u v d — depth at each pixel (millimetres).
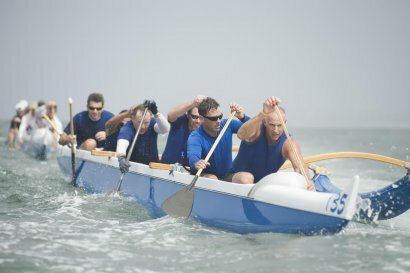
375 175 38500
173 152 27125
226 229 20891
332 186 24281
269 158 22078
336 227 17969
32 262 16859
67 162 35219
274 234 19578
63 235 19953
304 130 144500
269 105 21000
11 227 20953
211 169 23562
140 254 17844
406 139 86875
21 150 55438
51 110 51125
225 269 16406
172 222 22297
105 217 23359
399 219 23953
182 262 17047
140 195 25594
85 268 16453
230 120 23219
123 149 27141
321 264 16625
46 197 28109
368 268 16281
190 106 26359
